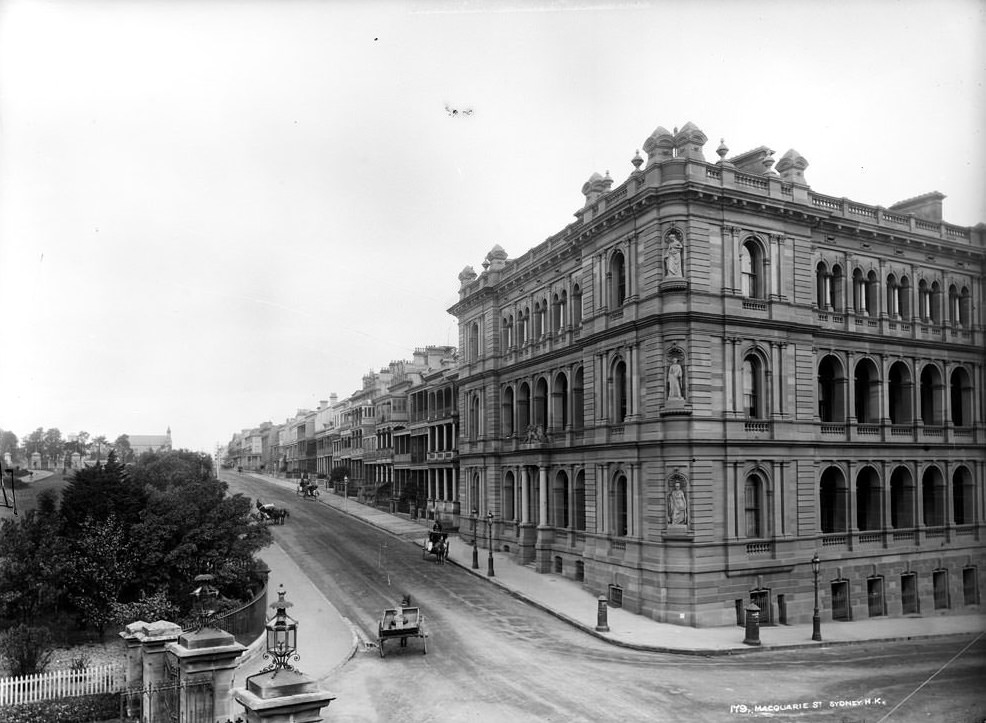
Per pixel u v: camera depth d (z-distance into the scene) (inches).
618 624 1446.9
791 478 1598.2
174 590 1323.8
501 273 2407.7
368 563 2139.5
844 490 1712.6
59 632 1274.6
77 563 1267.2
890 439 1786.4
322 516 3270.2
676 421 1502.2
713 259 1555.1
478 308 2481.5
